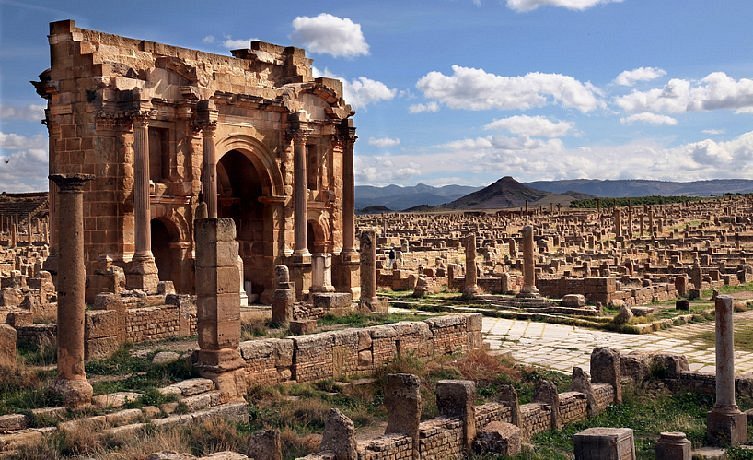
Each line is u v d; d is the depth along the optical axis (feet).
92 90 130.00
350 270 166.20
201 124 136.98
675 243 333.21
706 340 129.39
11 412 64.54
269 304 153.48
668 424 79.92
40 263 175.73
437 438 63.93
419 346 103.14
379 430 72.95
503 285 175.63
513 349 119.03
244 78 151.64
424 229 450.30
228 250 79.87
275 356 86.12
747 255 272.31
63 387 68.23
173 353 85.76
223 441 63.52
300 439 65.62
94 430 62.95
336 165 167.63
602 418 81.35
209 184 137.69
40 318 100.32
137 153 128.88
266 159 152.97
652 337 131.75
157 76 134.92
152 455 50.93
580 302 153.58
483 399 86.22
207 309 79.30
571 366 106.83
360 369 95.14
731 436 73.61
